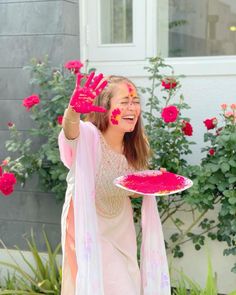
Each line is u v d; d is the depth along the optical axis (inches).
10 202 161.6
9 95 155.9
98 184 101.5
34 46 151.9
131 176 100.3
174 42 158.9
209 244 148.5
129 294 100.5
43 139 153.8
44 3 149.4
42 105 150.7
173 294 142.9
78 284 97.5
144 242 109.7
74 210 97.8
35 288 144.8
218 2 153.7
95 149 99.2
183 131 139.0
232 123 134.1
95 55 163.2
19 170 144.6
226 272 148.2
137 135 105.6
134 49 160.2
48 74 146.8
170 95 142.8
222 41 154.9
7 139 157.8
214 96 152.7
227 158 131.7
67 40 151.6
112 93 99.0
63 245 103.6
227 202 133.0
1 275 163.9
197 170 134.4
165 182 97.4
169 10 158.2
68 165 100.3
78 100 86.8
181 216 149.8
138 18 159.0
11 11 152.6
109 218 104.8
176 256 149.0
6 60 154.9
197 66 152.9
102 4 161.0
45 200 157.6
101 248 102.1
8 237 163.6
